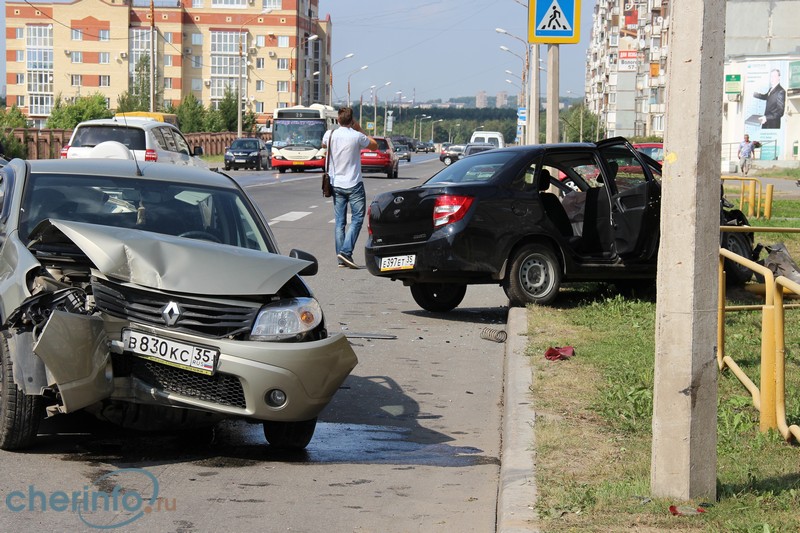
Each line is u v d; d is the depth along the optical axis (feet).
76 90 555.28
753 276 55.31
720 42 19.79
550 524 19.85
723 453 25.08
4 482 22.86
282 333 24.66
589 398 30.81
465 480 24.64
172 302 24.40
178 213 29.78
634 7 552.41
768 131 279.90
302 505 22.27
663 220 20.47
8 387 24.35
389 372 36.78
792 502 20.92
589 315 45.01
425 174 236.63
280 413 24.53
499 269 45.98
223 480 23.84
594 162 48.11
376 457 26.50
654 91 461.78
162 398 24.12
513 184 46.47
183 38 559.38
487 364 38.58
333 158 63.46
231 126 447.83
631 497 21.21
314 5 628.28
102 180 30.37
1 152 81.00
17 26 552.82
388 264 47.19
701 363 20.62
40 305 24.08
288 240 79.71
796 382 32.99
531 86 107.04
